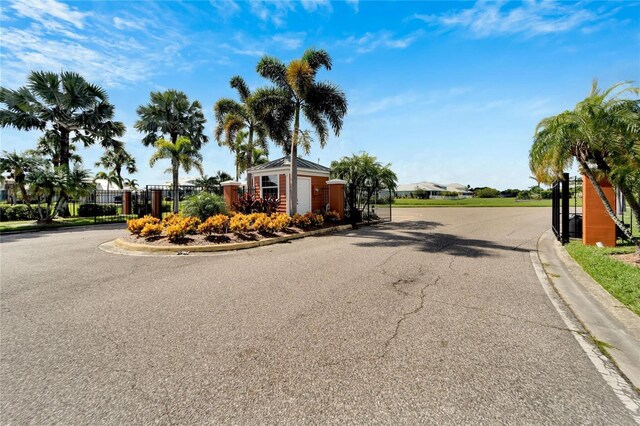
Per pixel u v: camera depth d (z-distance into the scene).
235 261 7.02
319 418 2.00
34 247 9.12
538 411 2.07
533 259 6.98
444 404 2.14
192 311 3.94
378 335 3.21
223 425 1.95
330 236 11.02
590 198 7.88
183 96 23.23
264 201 12.89
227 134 19.77
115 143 21.23
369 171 19.03
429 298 4.38
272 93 13.25
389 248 8.43
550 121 6.50
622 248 7.25
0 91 17.28
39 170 15.85
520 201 42.41
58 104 18.56
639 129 5.43
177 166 19.88
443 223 15.26
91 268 6.40
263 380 2.44
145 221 9.95
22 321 3.67
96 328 3.45
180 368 2.62
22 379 2.47
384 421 1.97
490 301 4.25
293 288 4.90
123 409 2.11
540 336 3.19
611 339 3.13
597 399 2.20
